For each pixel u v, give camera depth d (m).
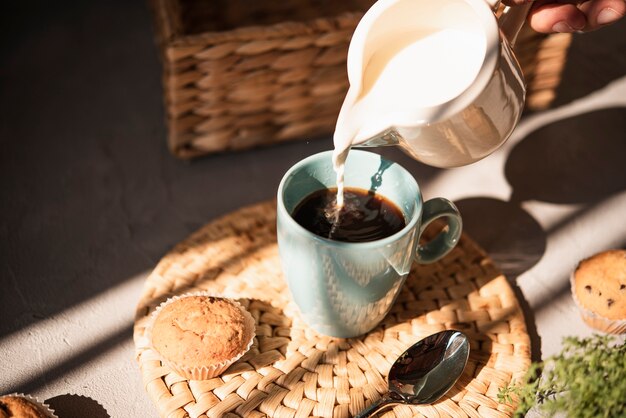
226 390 0.53
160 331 0.53
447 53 0.51
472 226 0.68
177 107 0.69
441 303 0.59
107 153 0.75
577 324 0.60
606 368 0.48
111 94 0.82
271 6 0.82
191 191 0.72
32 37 0.89
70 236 0.67
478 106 0.47
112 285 0.63
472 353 0.56
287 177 0.54
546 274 0.64
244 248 0.63
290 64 0.69
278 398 0.52
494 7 0.50
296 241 0.51
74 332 0.59
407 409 0.52
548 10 0.55
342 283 0.52
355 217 0.55
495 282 0.60
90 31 0.91
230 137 0.73
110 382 0.56
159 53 0.84
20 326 0.59
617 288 0.57
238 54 0.67
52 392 0.55
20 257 0.65
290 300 0.59
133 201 0.70
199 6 0.81
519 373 0.54
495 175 0.74
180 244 0.63
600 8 0.54
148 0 0.91
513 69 0.49
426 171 0.74
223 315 0.54
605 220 0.69
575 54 0.88
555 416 0.54
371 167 0.56
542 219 0.69
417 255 0.58
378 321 0.57
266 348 0.56
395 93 0.50
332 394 0.53
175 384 0.53
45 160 0.74
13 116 0.78
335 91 0.72
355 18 0.67
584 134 0.78
